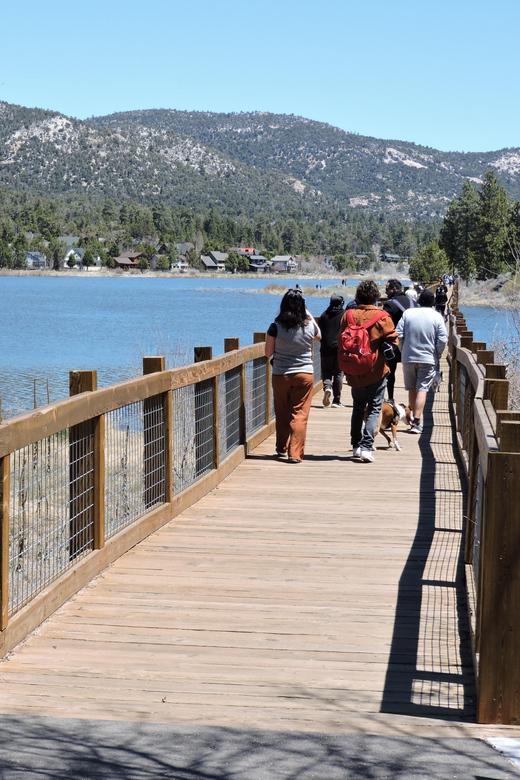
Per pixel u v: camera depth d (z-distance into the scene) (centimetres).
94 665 480
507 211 13425
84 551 634
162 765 345
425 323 1281
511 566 404
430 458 1115
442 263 13200
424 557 689
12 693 439
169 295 13000
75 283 19175
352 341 1040
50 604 556
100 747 365
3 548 482
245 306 9731
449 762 352
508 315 1608
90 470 633
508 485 403
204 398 927
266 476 1005
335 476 1001
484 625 407
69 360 4059
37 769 339
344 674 470
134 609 570
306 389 1077
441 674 471
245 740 376
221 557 689
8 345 4825
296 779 332
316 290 13962
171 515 805
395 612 567
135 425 725
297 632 532
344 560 681
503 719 406
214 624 545
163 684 454
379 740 379
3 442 471
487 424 492
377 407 1077
